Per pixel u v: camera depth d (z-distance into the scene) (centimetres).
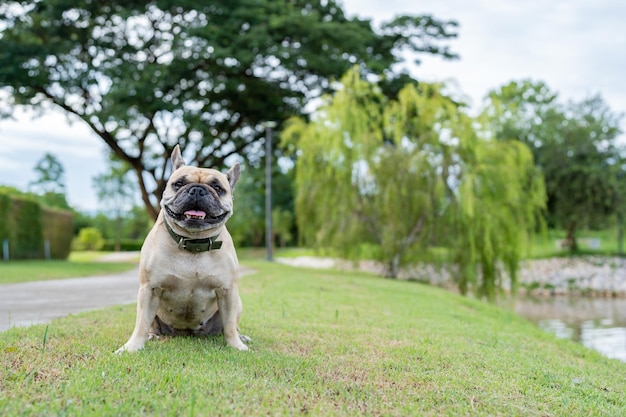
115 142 2817
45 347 456
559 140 4175
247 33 2520
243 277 1647
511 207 2177
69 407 293
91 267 2328
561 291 3234
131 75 2356
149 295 470
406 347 556
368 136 2212
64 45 2433
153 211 2984
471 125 2180
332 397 355
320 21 2900
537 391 417
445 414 337
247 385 359
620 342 1549
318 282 1512
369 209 2255
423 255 2161
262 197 5997
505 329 907
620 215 4088
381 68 2669
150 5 2516
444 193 2102
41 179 8506
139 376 362
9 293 1171
